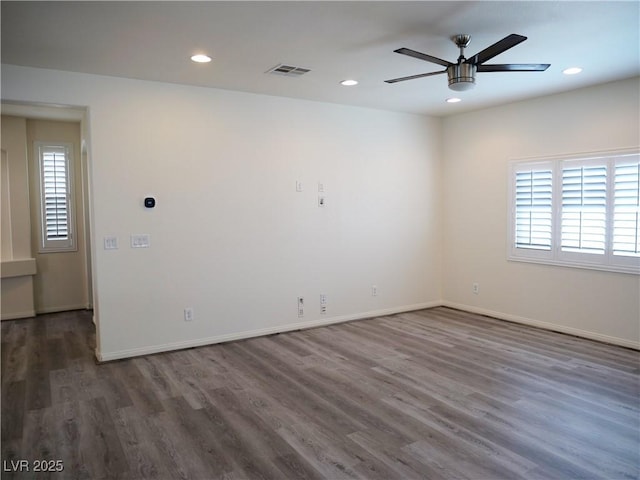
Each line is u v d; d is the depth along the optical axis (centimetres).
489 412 324
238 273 502
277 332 530
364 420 314
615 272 472
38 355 457
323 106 552
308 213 546
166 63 393
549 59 394
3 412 329
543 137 529
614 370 404
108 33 324
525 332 526
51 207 644
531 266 551
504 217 578
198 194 475
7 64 389
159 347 462
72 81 414
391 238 617
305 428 303
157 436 294
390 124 607
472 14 300
